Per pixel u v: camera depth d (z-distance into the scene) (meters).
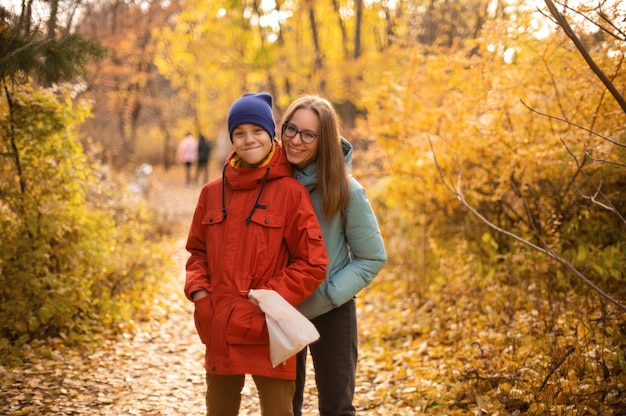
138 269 6.39
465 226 5.89
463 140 5.32
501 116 5.04
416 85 5.82
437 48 5.80
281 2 16.91
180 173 23.95
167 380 4.34
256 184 2.59
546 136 4.89
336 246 2.75
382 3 14.76
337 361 2.75
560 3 2.90
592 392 3.10
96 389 4.01
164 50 16.23
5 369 4.09
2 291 4.60
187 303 6.70
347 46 16.80
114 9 12.22
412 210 6.55
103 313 5.31
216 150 26.06
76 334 4.82
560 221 4.98
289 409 2.57
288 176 2.65
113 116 15.58
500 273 5.31
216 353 2.51
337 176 2.66
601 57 4.13
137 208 7.05
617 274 4.24
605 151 4.24
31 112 4.64
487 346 4.23
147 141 25.38
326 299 2.68
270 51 16.61
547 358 3.57
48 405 3.64
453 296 5.50
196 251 2.76
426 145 5.58
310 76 15.87
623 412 2.94
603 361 3.25
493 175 5.33
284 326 2.40
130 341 5.17
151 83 18.09
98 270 5.33
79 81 6.56
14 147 4.63
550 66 4.84
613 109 4.43
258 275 2.53
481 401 3.38
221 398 2.61
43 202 4.79
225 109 20.53
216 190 2.71
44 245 4.71
